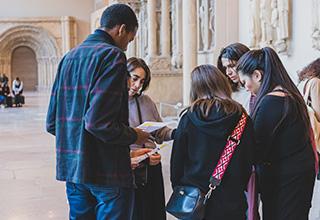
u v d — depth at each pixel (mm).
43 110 18609
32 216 5121
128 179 2639
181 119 2748
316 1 7449
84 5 30484
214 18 11477
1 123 14289
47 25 30203
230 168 2617
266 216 2869
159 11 15938
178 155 2723
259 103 2781
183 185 2725
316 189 5598
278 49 8688
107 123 2412
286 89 2764
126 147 2650
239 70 2902
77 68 2572
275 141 2744
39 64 31641
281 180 2768
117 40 2727
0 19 29875
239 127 2625
